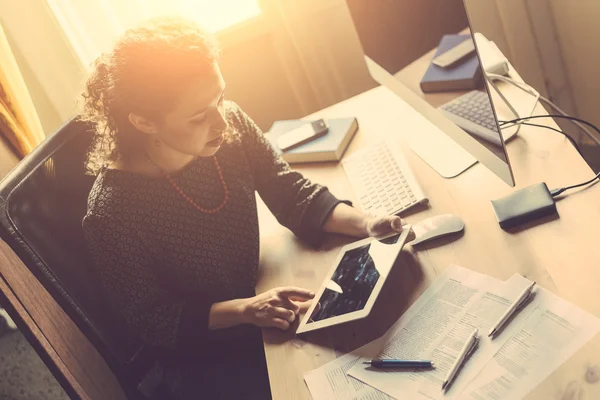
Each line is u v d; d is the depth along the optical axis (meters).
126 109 1.26
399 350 1.12
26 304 1.64
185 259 1.44
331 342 1.19
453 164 1.46
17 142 1.90
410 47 1.41
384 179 1.50
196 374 1.52
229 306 1.36
